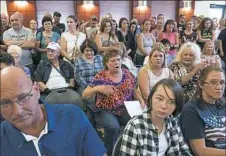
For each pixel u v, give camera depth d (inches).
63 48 154.8
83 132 37.4
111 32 169.5
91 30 208.8
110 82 91.5
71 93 94.7
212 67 62.1
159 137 52.2
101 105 91.7
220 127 60.6
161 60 97.6
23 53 149.3
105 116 91.1
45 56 146.9
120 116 94.1
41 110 35.2
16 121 31.0
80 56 127.8
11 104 29.4
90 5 410.6
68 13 407.8
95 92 89.0
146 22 188.4
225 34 191.0
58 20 250.2
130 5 431.5
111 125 87.4
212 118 60.2
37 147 34.6
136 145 50.8
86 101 94.1
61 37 157.5
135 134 50.8
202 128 58.7
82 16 412.2
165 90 50.0
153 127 51.3
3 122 35.8
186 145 56.0
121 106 92.9
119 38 195.9
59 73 124.6
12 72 29.5
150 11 435.8
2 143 34.2
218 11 432.8
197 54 106.5
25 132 34.2
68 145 35.9
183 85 100.7
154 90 51.6
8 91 28.9
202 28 204.7
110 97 90.6
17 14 155.1
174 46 176.2
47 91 116.1
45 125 35.1
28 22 390.0
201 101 61.2
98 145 38.4
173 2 445.1
